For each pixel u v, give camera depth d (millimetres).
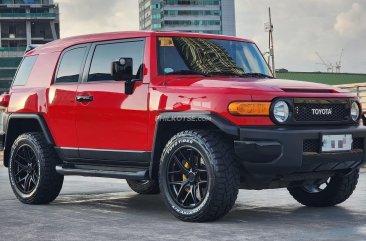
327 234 4570
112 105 5910
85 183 9211
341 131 5297
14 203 6859
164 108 5438
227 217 5520
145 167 5801
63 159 6570
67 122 6395
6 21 140500
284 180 5332
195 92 5270
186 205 5348
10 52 134375
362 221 5227
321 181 5812
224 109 5051
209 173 5070
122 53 6047
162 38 5859
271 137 4977
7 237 4688
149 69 5684
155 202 6898
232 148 5148
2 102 7297
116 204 6727
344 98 5457
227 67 5988
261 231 4742
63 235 4730
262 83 5309
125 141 5820
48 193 6664
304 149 5152
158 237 4570
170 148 5344
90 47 6398
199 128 5504
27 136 6809
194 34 6109
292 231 4727
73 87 6375
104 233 4789
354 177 5992
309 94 5254
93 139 6129
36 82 6926
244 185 5422
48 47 7000
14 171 6957
